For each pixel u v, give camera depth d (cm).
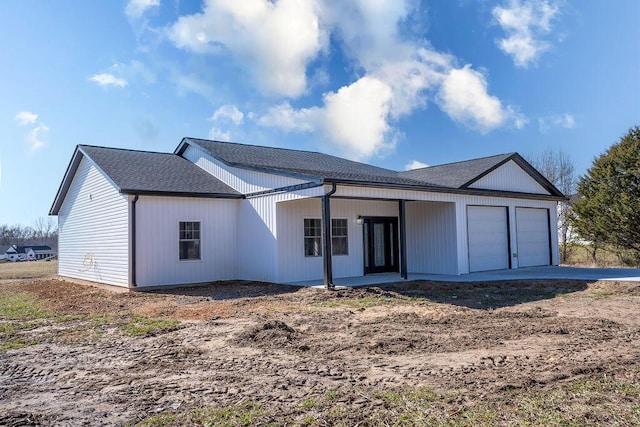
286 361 573
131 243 1364
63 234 2025
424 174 2006
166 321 869
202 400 438
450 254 1620
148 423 384
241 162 1653
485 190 1681
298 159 1984
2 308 1116
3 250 7881
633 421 362
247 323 828
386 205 1759
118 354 633
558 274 1547
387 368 534
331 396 439
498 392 438
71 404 438
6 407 433
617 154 1998
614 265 2198
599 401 408
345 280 1471
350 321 838
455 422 370
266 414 397
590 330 716
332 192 1247
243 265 1565
